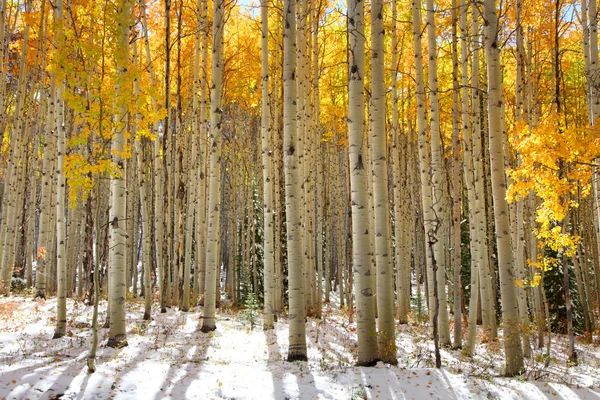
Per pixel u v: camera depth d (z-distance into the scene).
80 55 7.06
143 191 12.08
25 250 20.42
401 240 14.41
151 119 7.15
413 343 10.91
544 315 16.28
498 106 7.47
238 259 21.78
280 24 14.65
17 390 5.10
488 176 16.19
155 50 15.97
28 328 8.98
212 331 10.23
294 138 7.90
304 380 6.41
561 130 7.63
